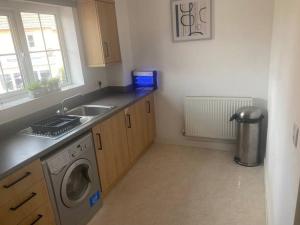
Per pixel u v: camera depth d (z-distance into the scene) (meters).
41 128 2.02
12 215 1.47
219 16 2.89
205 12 2.92
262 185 2.54
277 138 1.68
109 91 3.45
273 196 1.78
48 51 2.70
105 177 2.43
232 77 3.05
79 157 2.02
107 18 2.87
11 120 2.12
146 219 2.19
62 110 2.53
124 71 3.30
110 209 2.35
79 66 2.94
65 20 2.80
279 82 1.72
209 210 2.24
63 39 2.88
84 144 2.07
